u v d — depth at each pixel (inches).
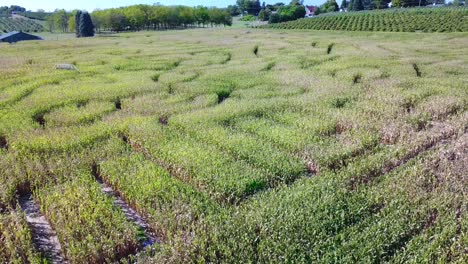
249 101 767.7
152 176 454.0
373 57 1243.2
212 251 321.7
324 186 418.6
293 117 661.9
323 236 335.0
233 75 1037.2
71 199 402.9
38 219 402.0
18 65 1232.2
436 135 560.4
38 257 332.5
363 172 456.4
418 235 335.3
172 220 363.6
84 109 729.0
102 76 1051.3
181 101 784.9
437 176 439.8
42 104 756.0
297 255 313.7
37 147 543.8
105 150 535.8
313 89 850.1
